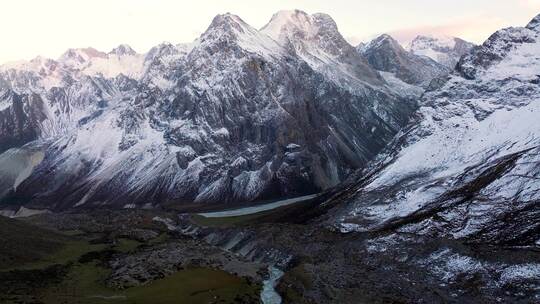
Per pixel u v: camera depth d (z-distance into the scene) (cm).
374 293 11300
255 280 12838
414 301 10750
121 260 14262
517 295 10381
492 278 11181
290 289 11925
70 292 11238
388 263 13400
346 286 11831
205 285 12075
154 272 13000
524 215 13862
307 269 13162
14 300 10119
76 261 14212
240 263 14738
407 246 13938
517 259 11400
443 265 12412
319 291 11525
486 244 13000
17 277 11869
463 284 11375
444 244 13212
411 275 12438
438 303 10612
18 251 14012
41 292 10994
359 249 14750
